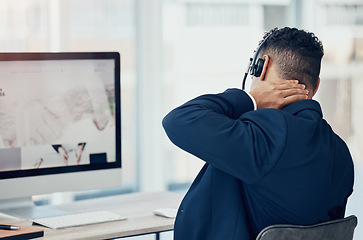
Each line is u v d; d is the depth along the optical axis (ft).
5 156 6.26
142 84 14.10
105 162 6.84
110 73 6.77
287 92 4.99
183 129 4.65
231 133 4.51
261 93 5.08
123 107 14.05
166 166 14.98
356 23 17.37
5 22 12.04
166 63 14.70
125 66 13.91
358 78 17.53
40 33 12.53
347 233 4.99
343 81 17.39
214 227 4.94
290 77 5.05
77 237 5.37
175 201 7.04
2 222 5.96
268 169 4.49
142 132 14.25
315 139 4.71
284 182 4.56
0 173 6.24
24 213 6.34
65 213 6.35
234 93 5.07
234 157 4.47
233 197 4.90
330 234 4.78
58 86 6.47
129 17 13.80
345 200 5.14
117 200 7.07
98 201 7.02
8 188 6.30
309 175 4.59
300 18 16.61
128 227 5.77
